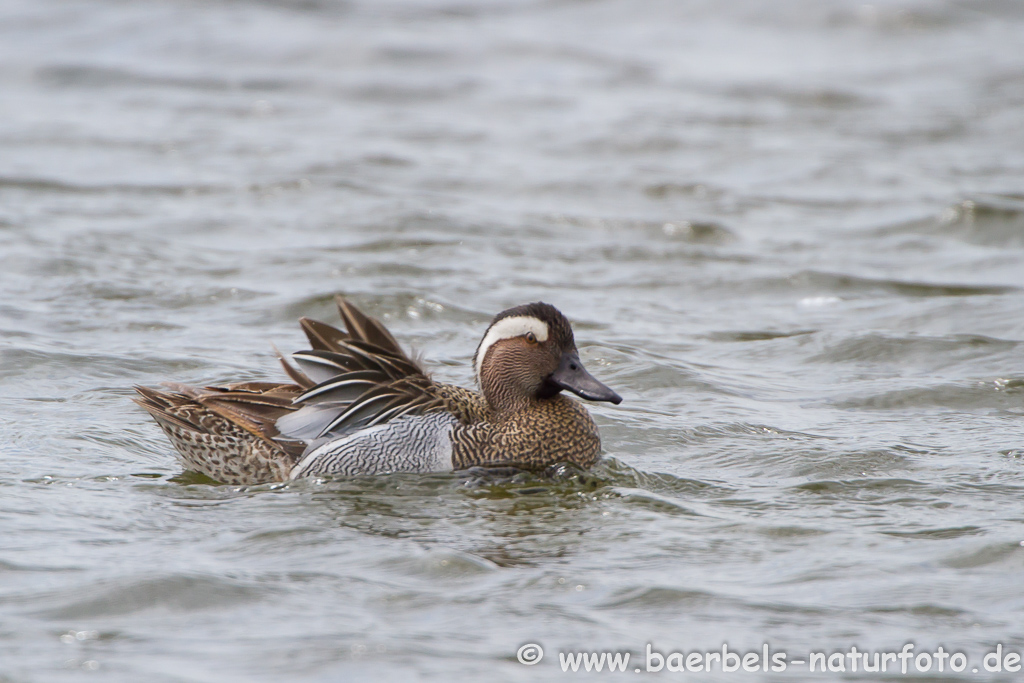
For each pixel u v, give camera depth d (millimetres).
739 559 8930
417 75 33062
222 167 24203
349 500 10172
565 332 11203
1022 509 9852
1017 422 12453
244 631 7668
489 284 17688
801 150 26625
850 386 13688
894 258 19500
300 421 10789
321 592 8250
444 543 9195
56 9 38250
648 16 41625
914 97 31875
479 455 10867
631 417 12523
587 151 26484
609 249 19859
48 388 12953
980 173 24625
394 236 19922
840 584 8453
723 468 11141
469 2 43375
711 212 22172
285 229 20281
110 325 15289
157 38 35781
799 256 19594
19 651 7340
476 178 24047
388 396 10906
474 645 7555
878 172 24750
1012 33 39469
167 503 10008
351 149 25875
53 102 29422
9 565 8508
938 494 10281
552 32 39219
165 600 8047
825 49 37656
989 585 8391
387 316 16016
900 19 40406
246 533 9305
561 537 9367
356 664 7266
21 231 19266
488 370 11289
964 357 14680
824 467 11047
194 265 18109
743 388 13656
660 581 8500
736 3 42219
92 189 22297
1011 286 17766
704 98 31562
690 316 16719
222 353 14344
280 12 39844
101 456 11164
